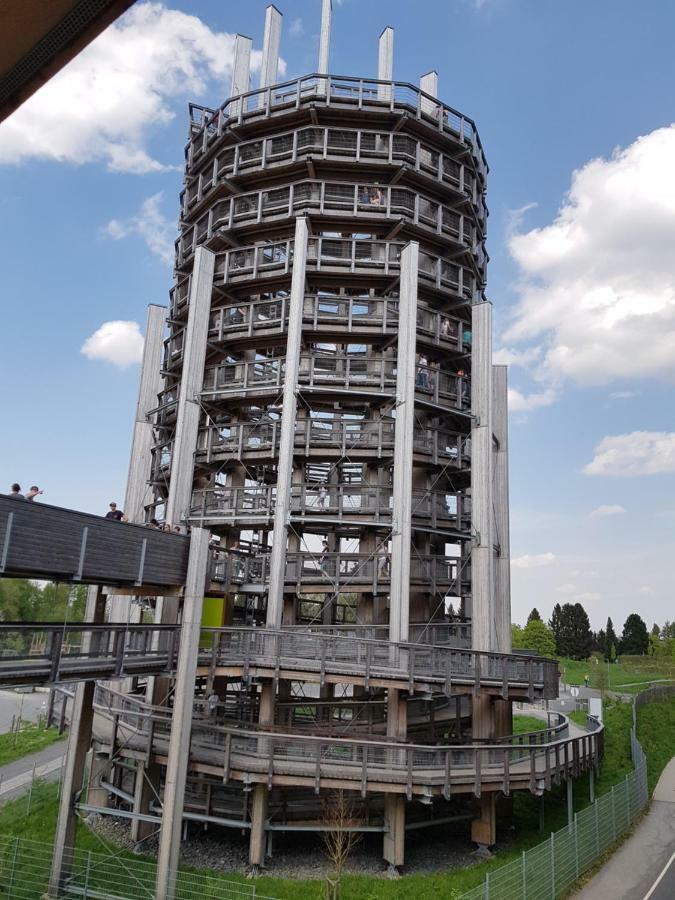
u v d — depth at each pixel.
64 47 4.30
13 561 14.30
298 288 29.42
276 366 33.12
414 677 22.22
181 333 34.25
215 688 30.05
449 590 31.38
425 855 22.73
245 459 30.84
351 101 32.62
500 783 22.05
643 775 29.16
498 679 23.69
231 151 34.22
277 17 37.84
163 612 26.25
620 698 54.41
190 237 36.97
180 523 29.30
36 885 18.75
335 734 24.33
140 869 20.03
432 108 35.38
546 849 19.20
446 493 31.61
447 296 33.06
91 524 16.31
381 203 31.80
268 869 20.98
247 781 20.62
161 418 35.19
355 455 30.38
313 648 24.06
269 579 28.52
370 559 29.89
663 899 19.03
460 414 31.05
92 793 25.27
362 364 31.31
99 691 26.84
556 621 112.12
